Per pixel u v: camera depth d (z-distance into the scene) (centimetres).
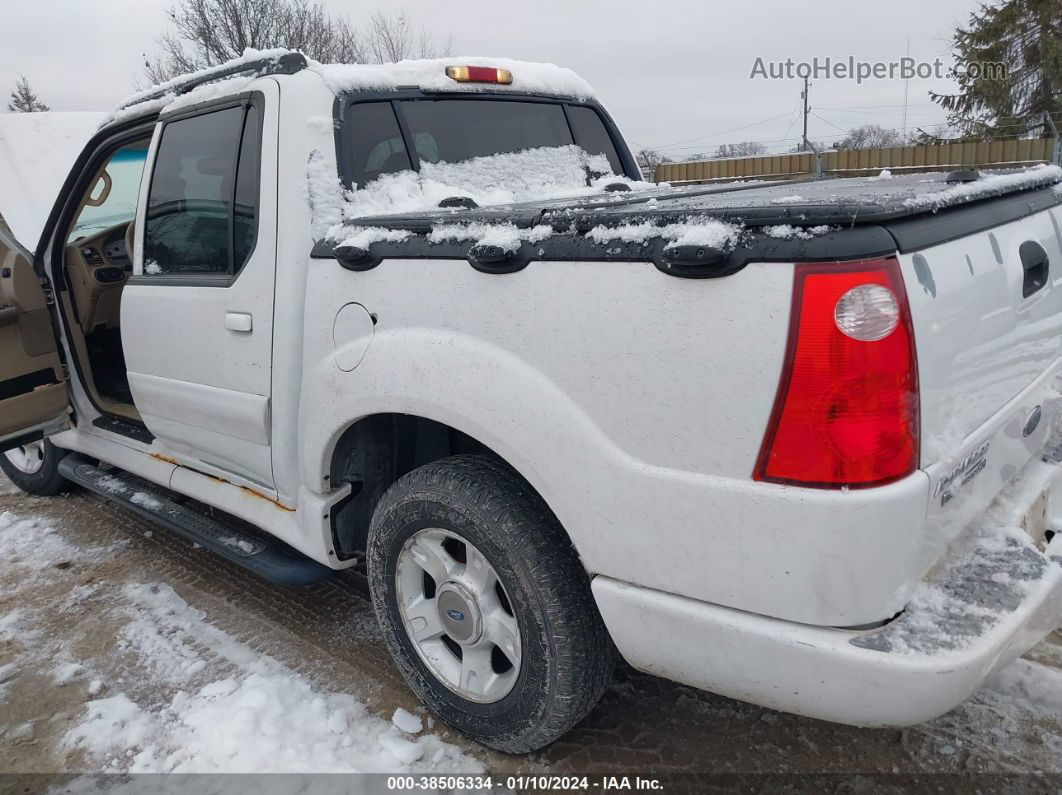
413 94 290
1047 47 1970
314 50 2164
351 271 230
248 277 262
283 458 261
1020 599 168
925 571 170
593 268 178
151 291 305
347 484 259
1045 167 248
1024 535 188
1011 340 197
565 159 351
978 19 2125
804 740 236
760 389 157
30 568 371
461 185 298
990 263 185
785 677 167
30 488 461
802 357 152
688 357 165
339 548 262
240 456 283
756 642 167
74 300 389
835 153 1602
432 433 262
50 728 258
